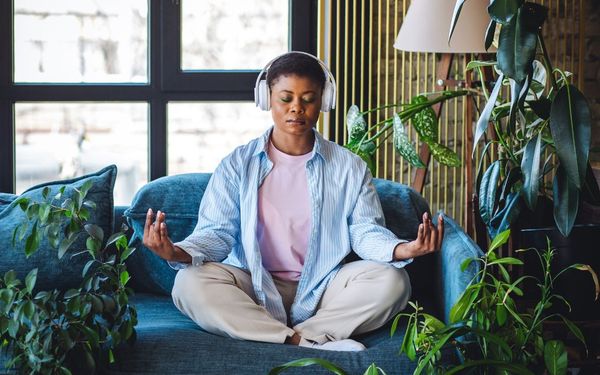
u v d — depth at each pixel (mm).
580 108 2814
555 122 2812
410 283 2984
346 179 2963
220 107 4352
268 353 2576
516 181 3295
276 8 4332
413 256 2732
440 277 2963
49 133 4285
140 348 2566
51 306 2455
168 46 4242
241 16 4312
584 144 2781
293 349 2598
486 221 3264
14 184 4262
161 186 3221
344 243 2924
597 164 3926
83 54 4270
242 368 2547
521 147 3424
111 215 3004
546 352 2477
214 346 2584
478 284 2500
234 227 2922
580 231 2996
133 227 3178
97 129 4309
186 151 4355
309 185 2926
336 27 4191
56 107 4277
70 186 2979
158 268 3215
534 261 3027
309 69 2885
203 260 2795
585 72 4449
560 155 2791
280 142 2961
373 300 2762
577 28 4406
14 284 2443
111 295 2561
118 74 4293
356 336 2797
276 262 2914
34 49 4238
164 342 2582
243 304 2717
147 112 4312
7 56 4191
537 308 2662
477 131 3020
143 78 4305
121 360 2551
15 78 4238
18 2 4211
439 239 2695
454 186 4320
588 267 2730
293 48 4309
